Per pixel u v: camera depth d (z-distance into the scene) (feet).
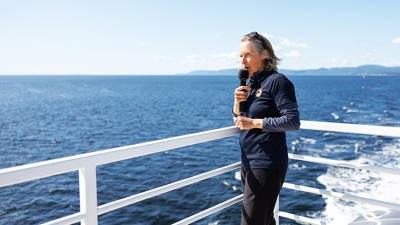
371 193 30.55
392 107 124.88
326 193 6.65
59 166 3.92
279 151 5.74
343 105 135.85
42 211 34.27
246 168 5.99
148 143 5.09
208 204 32.78
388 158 46.16
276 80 5.57
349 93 214.69
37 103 171.83
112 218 30.09
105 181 41.57
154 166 47.85
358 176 36.27
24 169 3.58
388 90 248.11
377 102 147.74
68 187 41.60
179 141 5.63
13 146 68.44
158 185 39.99
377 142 57.41
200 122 99.04
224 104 157.07
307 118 98.32
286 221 26.86
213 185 37.88
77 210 34.45
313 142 59.93
